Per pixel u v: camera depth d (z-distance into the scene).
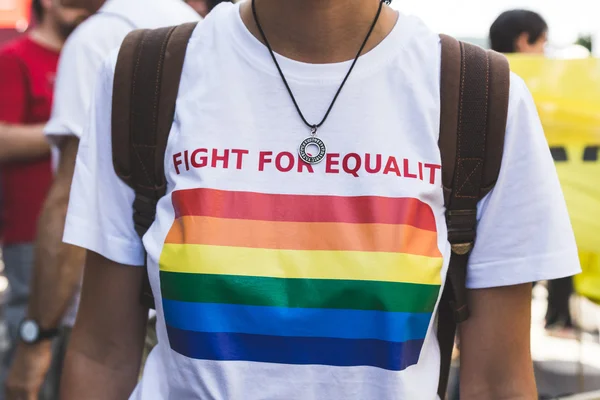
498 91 1.22
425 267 1.15
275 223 1.15
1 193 3.12
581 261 2.68
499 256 1.25
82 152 1.31
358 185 1.16
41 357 2.14
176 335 1.16
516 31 4.82
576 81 2.73
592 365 4.45
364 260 1.13
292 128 1.19
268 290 1.13
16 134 3.00
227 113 1.20
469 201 1.22
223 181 1.17
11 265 3.09
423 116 1.19
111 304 1.33
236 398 1.14
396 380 1.13
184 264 1.15
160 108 1.24
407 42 1.23
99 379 1.34
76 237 1.29
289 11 1.19
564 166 2.69
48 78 3.13
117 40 2.01
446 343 1.28
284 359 1.14
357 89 1.19
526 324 1.29
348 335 1.13
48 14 3.16
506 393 1.28
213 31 1.26
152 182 1.25
